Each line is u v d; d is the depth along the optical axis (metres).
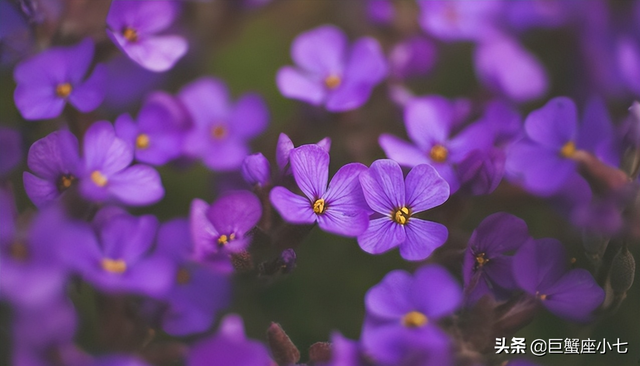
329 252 0.30
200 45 0.31
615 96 0.30
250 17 0.32
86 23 0.27
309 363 0.24
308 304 0.29
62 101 0.25
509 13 0.32
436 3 0.31
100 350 0.24
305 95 0.29
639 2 0.31
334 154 0.29
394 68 0.31
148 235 0.23
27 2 0.26
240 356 0.22
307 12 0.33
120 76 0.30
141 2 0.27
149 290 0.23
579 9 0.31
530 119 0.27
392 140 0.27
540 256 0.25
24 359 0.22
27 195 0.25
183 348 0.24
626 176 0.26
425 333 0.22
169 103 0.27
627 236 0.25
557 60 0.32
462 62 0.33
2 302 0.23
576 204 0.27
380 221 0.24
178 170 0.28
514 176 0.27
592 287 0.25
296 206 0.24
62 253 0.22
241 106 0.30
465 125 0.28
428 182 0.24
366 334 0.23
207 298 0.24
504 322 0.24
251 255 0.24
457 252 0.25
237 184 0.29
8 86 0.30
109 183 0.24
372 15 0.32
